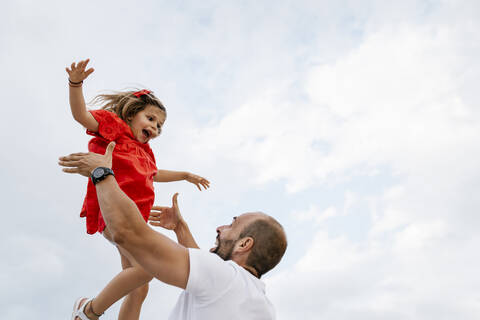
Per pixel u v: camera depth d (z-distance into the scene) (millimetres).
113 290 2213
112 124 2463
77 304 2350
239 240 2018
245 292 1717
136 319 2438
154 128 2660
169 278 1604
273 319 1825
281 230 2057
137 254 1557
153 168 2623
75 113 2275
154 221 2510
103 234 2346
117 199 1537
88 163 1650
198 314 1665
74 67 2166
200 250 1709
